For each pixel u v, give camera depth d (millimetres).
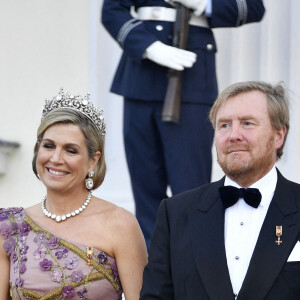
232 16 14812
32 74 19078
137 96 14789
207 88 14789
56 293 10938
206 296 10211
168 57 14328
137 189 15188
